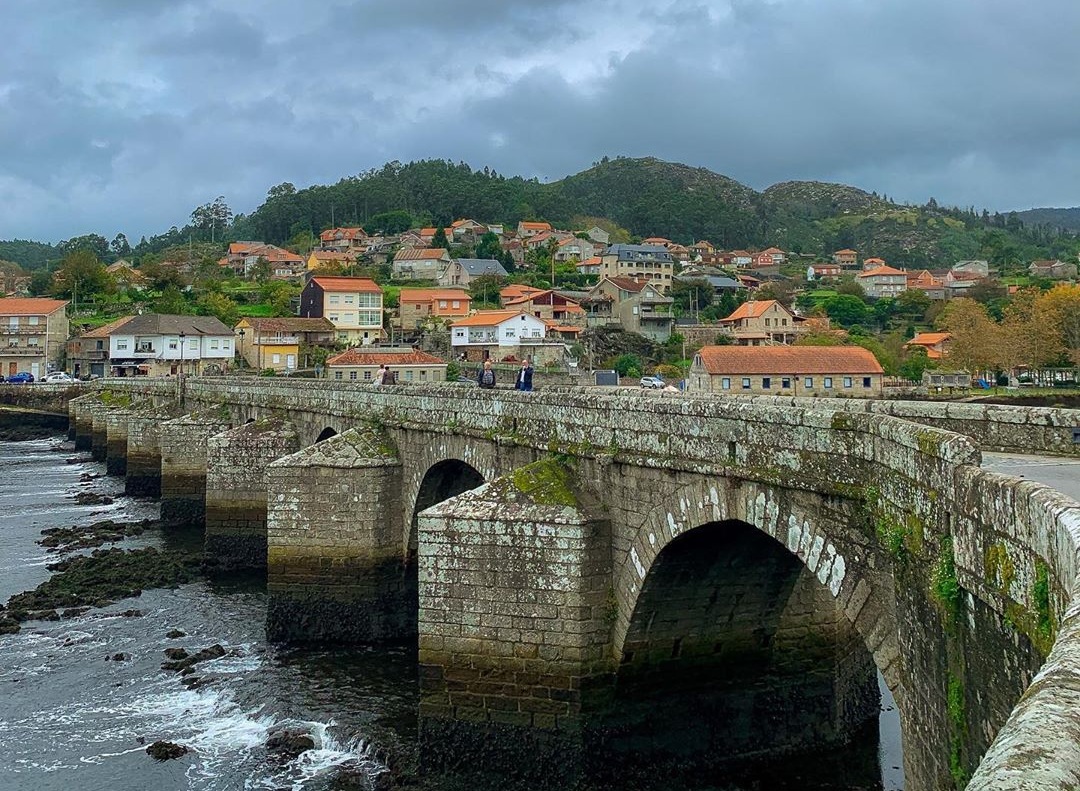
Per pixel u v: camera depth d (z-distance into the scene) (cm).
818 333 13138
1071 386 7862
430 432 3641
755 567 2397
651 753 2486
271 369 13788
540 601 2519
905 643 1470
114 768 2770
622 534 2467
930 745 1361
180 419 6506
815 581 2552
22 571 5175
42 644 3891
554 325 14562
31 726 3078
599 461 2531
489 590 2570
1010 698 1069
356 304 15625
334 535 3884
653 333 15150
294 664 3609
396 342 14912
